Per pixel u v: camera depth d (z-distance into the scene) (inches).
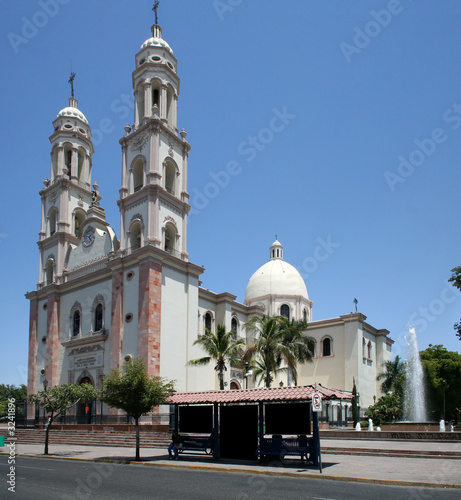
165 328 1577.3
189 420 941.2
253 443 853.8
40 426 1754.4
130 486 556.7
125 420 1487.5
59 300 1984.5
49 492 509.4
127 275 1651.1
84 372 1752.0
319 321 2292.1
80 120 2282.2
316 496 492.1
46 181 2239.2
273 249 2891.2
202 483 586.6
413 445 1023.6
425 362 2268.7
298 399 777.6
